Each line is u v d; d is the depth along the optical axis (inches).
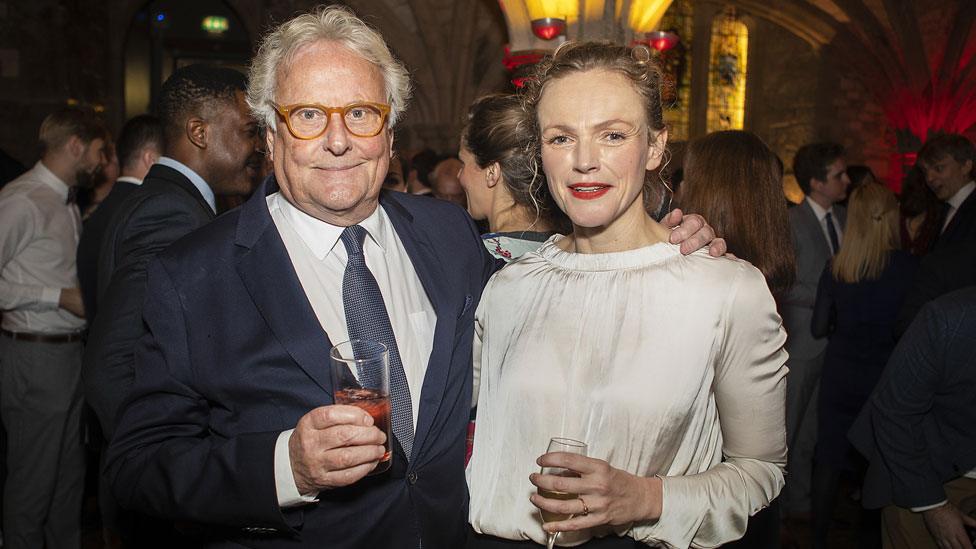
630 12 161.9
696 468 50.1
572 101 47.6
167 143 77.7
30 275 117.2
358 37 50.7
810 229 135.4
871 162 419.2
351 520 49.6
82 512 145.9
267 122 52.1
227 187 79.9
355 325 52.5
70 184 123.3
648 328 48.9
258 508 44.9
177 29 366.0
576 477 43.8
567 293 52.2
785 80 419.8
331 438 41.3
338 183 50.3
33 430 116.9
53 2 296.2
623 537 49.2
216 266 50.4
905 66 382.3
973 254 92.4
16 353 115.9
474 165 76.0
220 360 49.0
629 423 47.9
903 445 67.2
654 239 53.0
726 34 418.3
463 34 324.2
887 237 117.2
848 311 119.2
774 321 48.6
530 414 50.4
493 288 56.9
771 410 49.1
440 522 52.6
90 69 322.0
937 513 66.4
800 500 138.8
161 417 49.6
